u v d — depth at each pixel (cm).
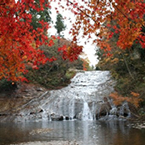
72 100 1538
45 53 1956
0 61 607
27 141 732
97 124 1090
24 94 1747
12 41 541
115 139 725
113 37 1370
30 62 1505
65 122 1209
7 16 483
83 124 1107
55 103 1541
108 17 528
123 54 1573
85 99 1523
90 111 1372
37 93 1808
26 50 594
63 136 802
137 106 1162
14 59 611
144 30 1158
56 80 2153
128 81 1545
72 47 606
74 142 700
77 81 2169
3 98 1653
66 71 2397
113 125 1032
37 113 1415
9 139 771
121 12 503
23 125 1116
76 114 1390
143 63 1534
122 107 1298
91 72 2505
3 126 1094
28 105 1552
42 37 592
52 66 2183
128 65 1680
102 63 2022
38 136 814
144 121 1091
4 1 459
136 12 510
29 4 497
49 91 1867
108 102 1404
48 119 1327
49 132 891
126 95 1398
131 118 1197
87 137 773
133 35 536
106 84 1833
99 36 597
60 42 2038
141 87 1369
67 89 1917
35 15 2042
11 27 498
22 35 536
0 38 516
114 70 1916
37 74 2148
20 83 1867
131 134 797
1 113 1423
